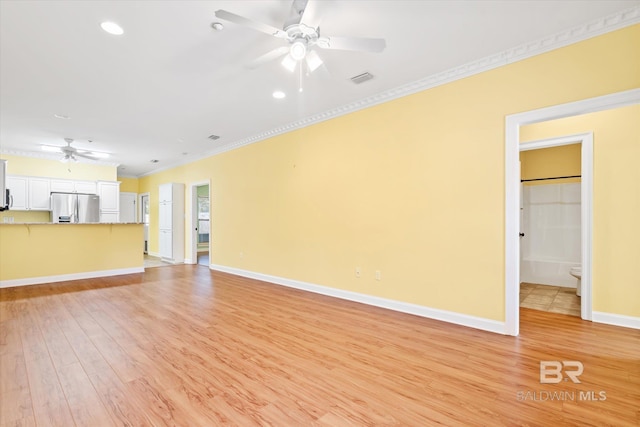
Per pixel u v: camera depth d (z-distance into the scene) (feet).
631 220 9.55
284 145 16.07
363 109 12.50
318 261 14.25
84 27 7.58
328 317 10.69
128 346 8.28
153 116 14.20
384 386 6.31
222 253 20.61
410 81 10.78
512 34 8.06
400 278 11.29
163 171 27.84
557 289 14.93
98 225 18.37
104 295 13.89
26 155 21.62
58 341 8.57
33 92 11.41
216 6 6.89
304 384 6.40
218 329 9.57
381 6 6.91
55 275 16.90
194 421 5.23
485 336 8.87
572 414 5.36
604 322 9.92
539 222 16.52
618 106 7.49
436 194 10.39
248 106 13.05
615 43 7.45
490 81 9.28
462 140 9.82
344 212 13.17
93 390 6.15
